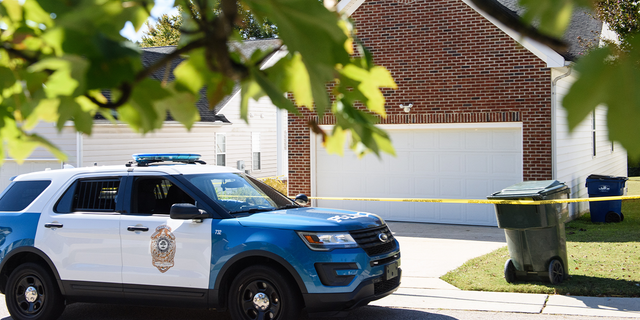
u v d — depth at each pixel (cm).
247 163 2247
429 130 1403
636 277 785
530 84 1274
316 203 1541
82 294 670
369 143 103
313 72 77
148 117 89
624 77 62
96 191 696
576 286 754
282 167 2448
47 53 86
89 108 87
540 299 717
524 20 67
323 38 74
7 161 1650
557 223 777
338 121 103
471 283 799
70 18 73
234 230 613
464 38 1335
